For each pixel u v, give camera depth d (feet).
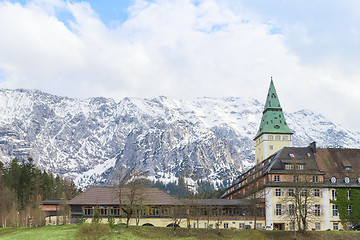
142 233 334.44
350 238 352.49
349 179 463.42
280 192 450.30
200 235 344.49
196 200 435.12
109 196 434.71
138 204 387.14
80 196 435.94
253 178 521.24
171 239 328.29
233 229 361.51
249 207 452.35
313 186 411.75
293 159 419.54
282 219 444.14
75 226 347.56
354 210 452.76
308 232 360.89
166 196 437.58
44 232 327.26
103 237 314.96
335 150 493.36
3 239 311.68
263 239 343.67
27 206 554.05
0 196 567.18
